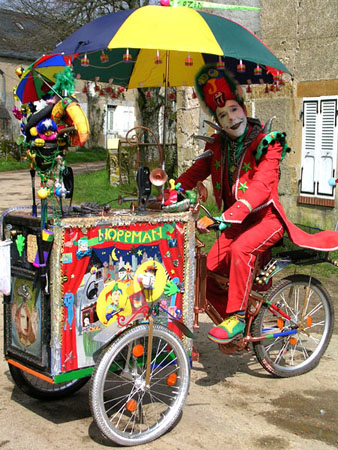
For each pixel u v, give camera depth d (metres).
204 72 3.61
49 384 3.45
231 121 3.59
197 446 2.93
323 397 3.54
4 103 29.19
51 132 2.83
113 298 2.91
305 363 3.91
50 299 2.77
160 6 3.26
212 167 3.92
